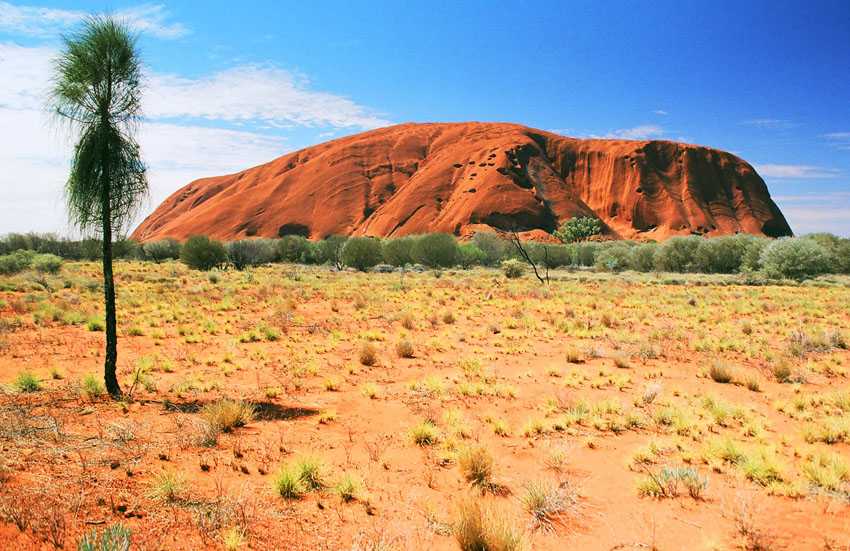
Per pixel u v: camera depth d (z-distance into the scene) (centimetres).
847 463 600
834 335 1538
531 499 491
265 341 1415
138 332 1425
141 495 446
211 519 416
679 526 464
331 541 405
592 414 819
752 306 2405
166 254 6038
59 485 443
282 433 673
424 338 1529
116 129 798
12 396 748
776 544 431
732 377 1086
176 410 739
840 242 5069
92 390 796
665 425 786
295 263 6331
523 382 1047
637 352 1359
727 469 602
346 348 1351
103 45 765
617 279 4347
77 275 3188
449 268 5722
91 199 788
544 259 6575
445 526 442
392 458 609
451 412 784
